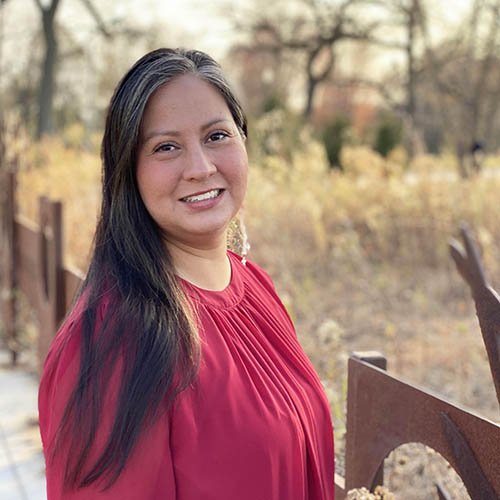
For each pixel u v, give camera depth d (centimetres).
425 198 844
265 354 157
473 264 217
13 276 597
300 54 3694
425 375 493
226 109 156
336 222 891
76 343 135
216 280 166
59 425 132
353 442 204
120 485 130
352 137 1884
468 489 158
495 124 1783
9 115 820
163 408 132
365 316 632
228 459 138
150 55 152
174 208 152
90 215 707
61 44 3009
